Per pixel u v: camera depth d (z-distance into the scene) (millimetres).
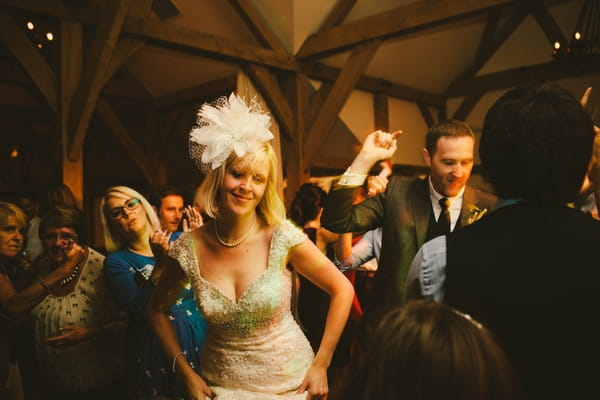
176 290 1771
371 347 760
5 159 11094
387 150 1842
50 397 2293
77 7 5855
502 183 1115
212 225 1711
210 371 1686
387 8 7477
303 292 3094
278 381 1619
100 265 2383
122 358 2332
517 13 8945
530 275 995
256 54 7008
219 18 7270
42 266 2502
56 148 5770
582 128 1050
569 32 8289
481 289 1027
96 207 11008
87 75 5586
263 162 1606
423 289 1143
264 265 1644
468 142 1795
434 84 9883
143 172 9633
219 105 1706
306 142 7441
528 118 1057
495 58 9430
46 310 2283
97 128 11016
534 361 967
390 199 1923
